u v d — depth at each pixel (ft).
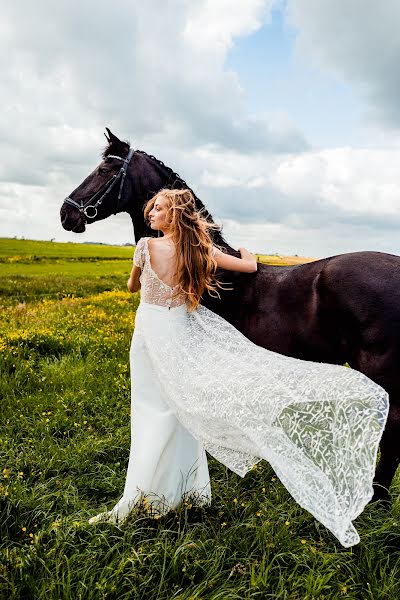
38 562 8.25
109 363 19.98
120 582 7.91
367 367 9.24
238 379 9.26
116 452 13.07
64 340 23.03
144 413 10.09
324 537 9.49
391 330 8.87
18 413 15.06
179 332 10.02
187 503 10.07
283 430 8.77
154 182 13.61
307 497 8.23
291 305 10.21
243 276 11.07
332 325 9.68
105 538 8.75
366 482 7.90
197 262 9.81
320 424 8.72
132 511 9.59
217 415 9.07
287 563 8.58
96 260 113.09
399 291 8.95
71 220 14.08
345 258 9.77
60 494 10.75
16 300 42.37
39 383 17.63
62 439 13.78
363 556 8.87
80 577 7.95
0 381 17.30
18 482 10.61
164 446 9.87
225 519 9.97
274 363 9.43
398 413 9.05
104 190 13.71
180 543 8.87
